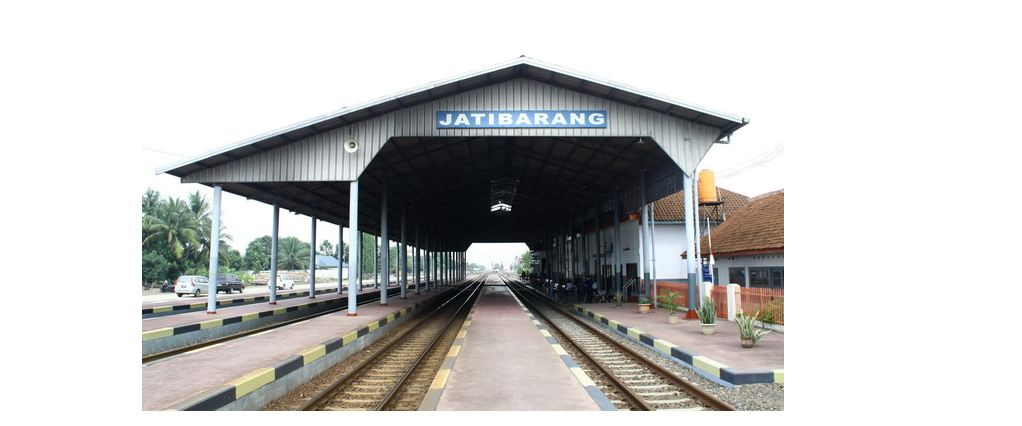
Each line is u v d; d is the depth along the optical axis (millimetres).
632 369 8359
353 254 13875
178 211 35844
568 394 6316
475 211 35281
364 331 11211
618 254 21484
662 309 16938
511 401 6012
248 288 37969
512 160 20922
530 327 12875
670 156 13586
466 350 9352
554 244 41688
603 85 12648
